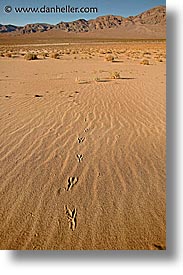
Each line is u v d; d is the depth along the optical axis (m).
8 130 5.14
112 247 2.72
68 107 6.49
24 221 2.99
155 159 4.10
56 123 5.47
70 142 4.64
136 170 3.85
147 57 22.38
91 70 14.12
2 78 11.70
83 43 61.56
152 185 3.53
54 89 8.69
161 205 3.21
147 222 2.98
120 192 3.40
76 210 3.12
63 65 17.20
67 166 3.94
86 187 3.49
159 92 8.03
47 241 2.78
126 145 4.53
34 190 3.45
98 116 5.85
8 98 7.53
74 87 8.95
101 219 3.00
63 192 3.41
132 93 7.88
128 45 48.16
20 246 2.74
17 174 3.76
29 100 7.23
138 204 3.21
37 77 11.84
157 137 4.81
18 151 4.36
